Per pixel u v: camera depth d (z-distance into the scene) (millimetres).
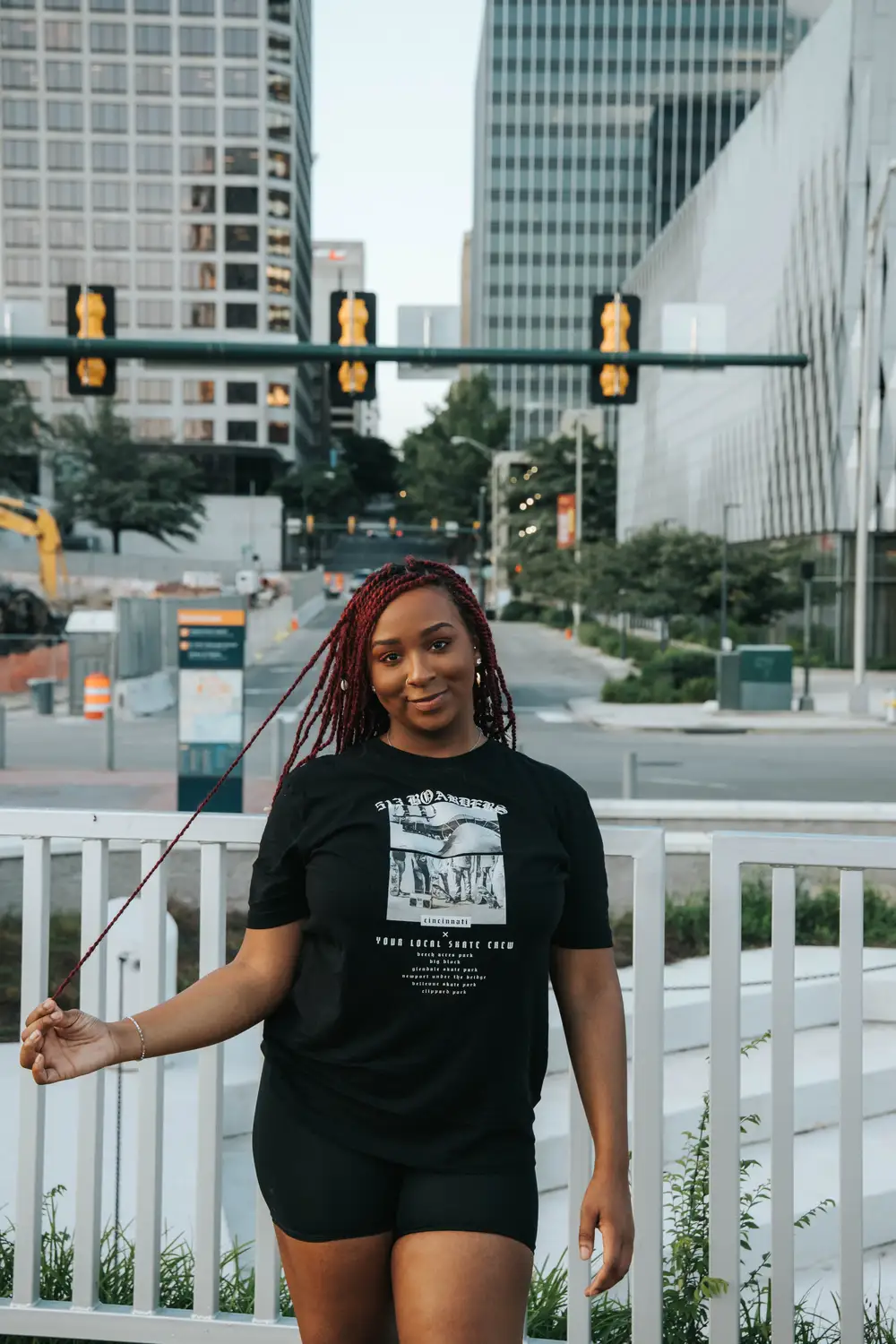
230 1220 4504
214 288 121375
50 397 119625
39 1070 1934
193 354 15391
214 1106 2615
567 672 41250
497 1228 1919
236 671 12508
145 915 2682
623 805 8109
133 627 29266
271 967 2068
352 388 15820
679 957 6926
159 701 29188
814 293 50719
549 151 156875
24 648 34938
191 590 73188
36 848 2695
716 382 67438
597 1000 2094
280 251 123125
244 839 2623
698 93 155375
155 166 120875
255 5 120000
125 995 5250
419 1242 1921
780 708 27828
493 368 161625
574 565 41219
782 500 55500
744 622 37750
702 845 7555
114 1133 4672
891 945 7340
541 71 156250
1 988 6328
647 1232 2529
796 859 2455
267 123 121062
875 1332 2863
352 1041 1982
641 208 157250
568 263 157875
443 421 145000
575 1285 2541
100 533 102625
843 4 46938
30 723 25859
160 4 119812
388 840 1976
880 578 45156
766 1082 5082
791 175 54656
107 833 2672
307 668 2248
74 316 15398
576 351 15805
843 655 45062
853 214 46531
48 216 120625
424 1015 1939
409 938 1947
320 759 2098
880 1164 4773
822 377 49312
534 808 2045
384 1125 1967
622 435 94625
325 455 172875
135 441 118938
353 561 136750
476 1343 1867
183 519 97750
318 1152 1989
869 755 21500
